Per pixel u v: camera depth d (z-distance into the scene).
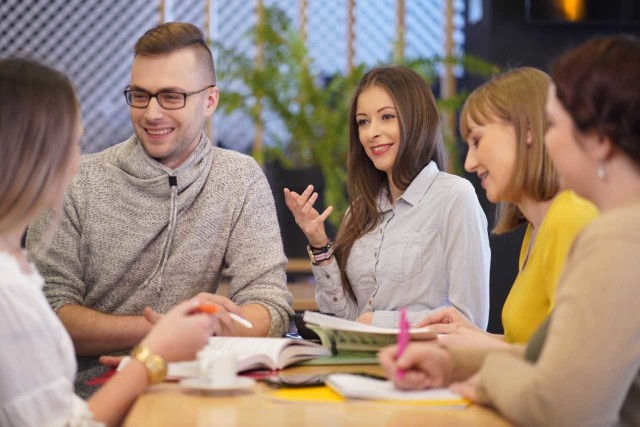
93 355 2.43
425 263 2.58
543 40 5.71
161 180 2.49
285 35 5.38
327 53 6.27
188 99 2.48
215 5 6.39
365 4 6.26
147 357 1.58
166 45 2.47
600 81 1.34
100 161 2.57
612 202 1.37
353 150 2.70
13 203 1.49
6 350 1.39
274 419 1.30
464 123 1.98
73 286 2.48
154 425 1.26
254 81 5.30
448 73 6.06
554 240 1.84
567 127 1.38
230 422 1.28
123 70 6.43
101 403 1.50
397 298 2.59
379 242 2.65
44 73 1.54
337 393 1.50
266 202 2.61
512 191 1.92
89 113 6.39
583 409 1.26
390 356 1.53
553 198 1.92
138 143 2.56
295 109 5.39
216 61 5.45
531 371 1.29
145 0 6.45
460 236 2.53
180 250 2.51
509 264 5.32
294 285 4.91
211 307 1.68
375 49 6.29
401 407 1.38
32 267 1.54
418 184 2.61
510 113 1.89
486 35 5.75
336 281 2.66
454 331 1.98
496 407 1.35
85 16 6.39
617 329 1.26
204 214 2.53
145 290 2.50
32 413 1.40
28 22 6.35
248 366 1.72
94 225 2.49
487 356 1.48
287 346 1.82
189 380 1.56
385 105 2.59
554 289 1.83
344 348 1.92
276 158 5.47
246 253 2.53
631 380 1.31
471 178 5.36
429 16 6.26
